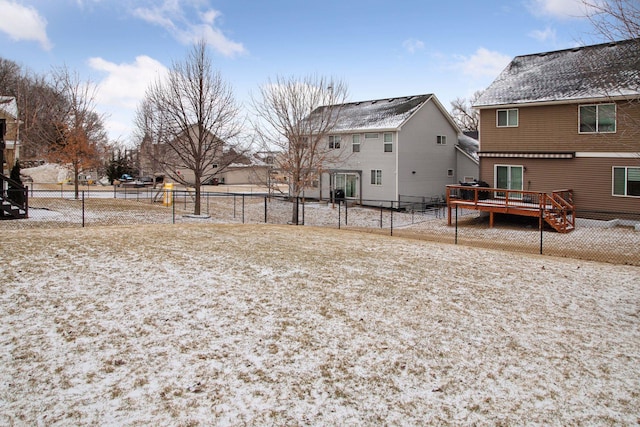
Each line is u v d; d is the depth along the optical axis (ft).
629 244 54.29
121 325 21.21
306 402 16.39
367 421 15.56
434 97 106.22
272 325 22.30
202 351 19.36
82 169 99.66
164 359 18.53
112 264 30.40
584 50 79.20
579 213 69.72
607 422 16.17
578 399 17.56
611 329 24.27
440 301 27.17
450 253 41.65
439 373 18.95
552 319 25.36
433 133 108.37
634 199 65.10
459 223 77.10
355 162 104.68
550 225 67.15
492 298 28.32
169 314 22.76
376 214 92.53
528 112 73.77
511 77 81.97
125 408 15.34
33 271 27.71
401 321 23.85
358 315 24.25
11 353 18.16
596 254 48.67
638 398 17.75
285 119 79.46
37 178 148.36
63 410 15.01
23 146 132.46
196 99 72.13
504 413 16.48
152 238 40.16
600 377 19.22
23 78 148.15
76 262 30.27
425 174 106.11
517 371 19.47
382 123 100.07
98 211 72.02
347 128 103.65
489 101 77.00
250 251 37.04
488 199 78.23
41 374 16.89
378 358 19.84
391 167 98.99
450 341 21.91
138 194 111.04
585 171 68.85
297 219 75.66
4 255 30.68
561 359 20.67
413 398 17.10
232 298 25.45
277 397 16.55
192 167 75.20
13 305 22.57
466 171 114.11
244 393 16.65
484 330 23.39
